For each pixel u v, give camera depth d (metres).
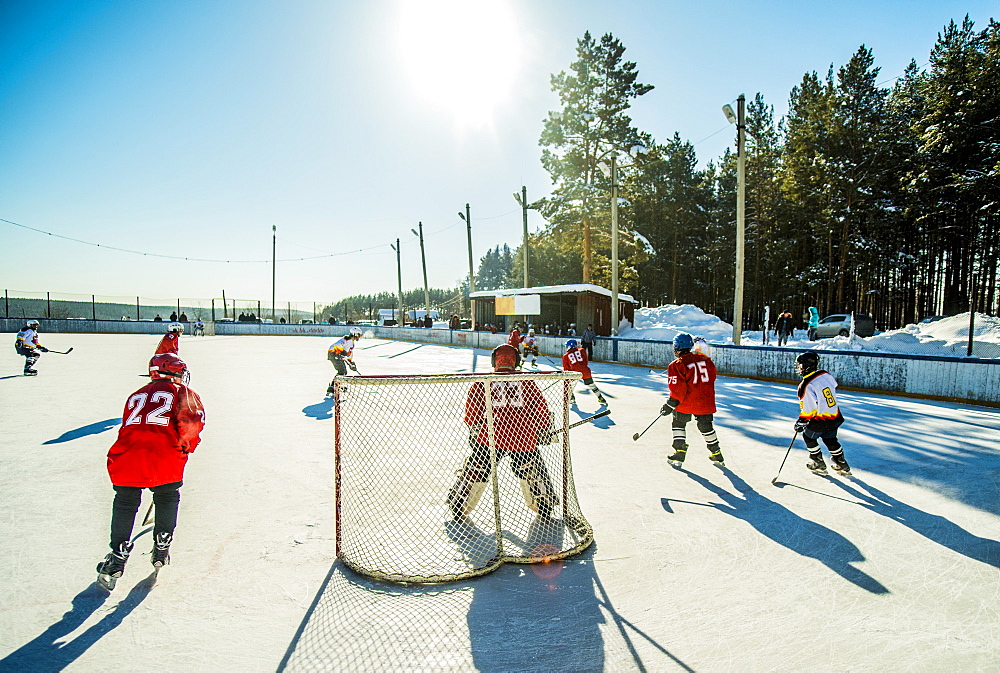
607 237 28.22
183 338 33.62
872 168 29.66
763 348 13.02
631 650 2.33
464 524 3.75
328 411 8.56
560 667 2.20
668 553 3.37
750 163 38.22
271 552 3.35
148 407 2.92
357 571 3.07
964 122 25.70
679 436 5.40
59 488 4.58
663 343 16.75
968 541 3.54
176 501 3.03
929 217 27.97
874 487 4.73
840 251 30.36
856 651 2.33
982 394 9.08
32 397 9.62
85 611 2.64
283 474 5.05
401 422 7.07
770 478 5.04
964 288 29.00
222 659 2.25
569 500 3.73
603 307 24.86
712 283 44.47
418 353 22.59
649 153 28.00
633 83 28.62
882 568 3.15
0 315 34.41
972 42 26.58
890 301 33.94
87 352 20.27
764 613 2.65
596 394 8.88
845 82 29.88
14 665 2.18
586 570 3.13
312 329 41.22
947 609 2.69
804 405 5.10
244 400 9.70
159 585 2.92
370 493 4.41
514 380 3.44
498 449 3.67
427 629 2.50
